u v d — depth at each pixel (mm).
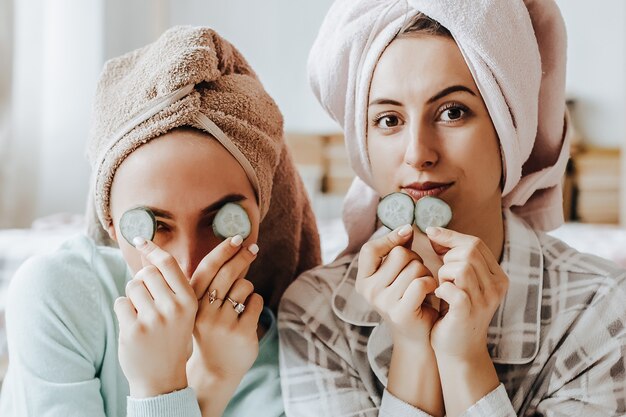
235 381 749
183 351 706
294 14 3354
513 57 769
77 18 3133
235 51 876
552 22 850
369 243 749
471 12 747
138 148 724
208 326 715
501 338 815
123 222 700
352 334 850
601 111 3232
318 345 836
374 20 791
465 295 689
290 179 938
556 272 852
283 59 3373
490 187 797
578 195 3092
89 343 836
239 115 770
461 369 723
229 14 3404
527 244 865
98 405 798
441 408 758
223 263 719
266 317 927
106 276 880
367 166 874
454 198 776
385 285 730
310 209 1041
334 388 802
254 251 736
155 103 725
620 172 3059
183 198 701
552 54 864
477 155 771
